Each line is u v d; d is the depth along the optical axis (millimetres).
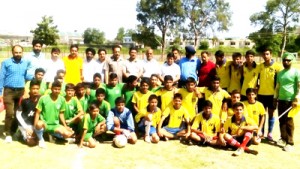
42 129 7164
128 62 9383
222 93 8297
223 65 8789
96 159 6785
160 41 70938
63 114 7613
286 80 7672
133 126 8008
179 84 9398
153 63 9648
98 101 7875
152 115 8094
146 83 8336
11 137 7645
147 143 7965
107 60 9266
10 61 7391
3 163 6336
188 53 9273
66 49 47281
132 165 6578
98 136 8203
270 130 8477
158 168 6484
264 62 8141
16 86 7457
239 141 7863
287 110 7777
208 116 7969
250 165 6816
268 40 69000
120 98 7922
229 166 6719
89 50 9164
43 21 48625
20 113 7387
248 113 7988
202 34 68312
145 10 65250
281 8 76375
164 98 8430
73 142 7691
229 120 7852
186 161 6914
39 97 7461
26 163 6383
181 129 8281
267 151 7691
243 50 68250
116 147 7582
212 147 7855
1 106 7910
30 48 46500
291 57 7578
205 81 9023
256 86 8273
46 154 6875
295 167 6816
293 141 8367
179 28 66562
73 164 6469
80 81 9164
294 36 73688
